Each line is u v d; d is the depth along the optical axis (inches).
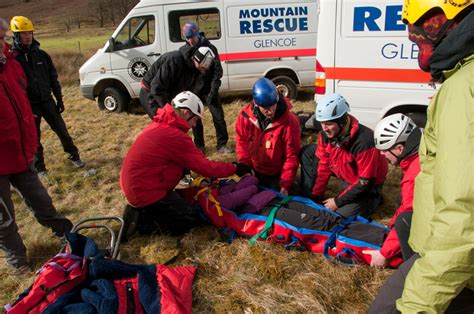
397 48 176.1
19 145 116.6
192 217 136.6
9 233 121.0
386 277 111.4
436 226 44.4
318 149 139.8
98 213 162.1
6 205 118.6
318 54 191.5
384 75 181.8
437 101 48.9
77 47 663.1
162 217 133.9
